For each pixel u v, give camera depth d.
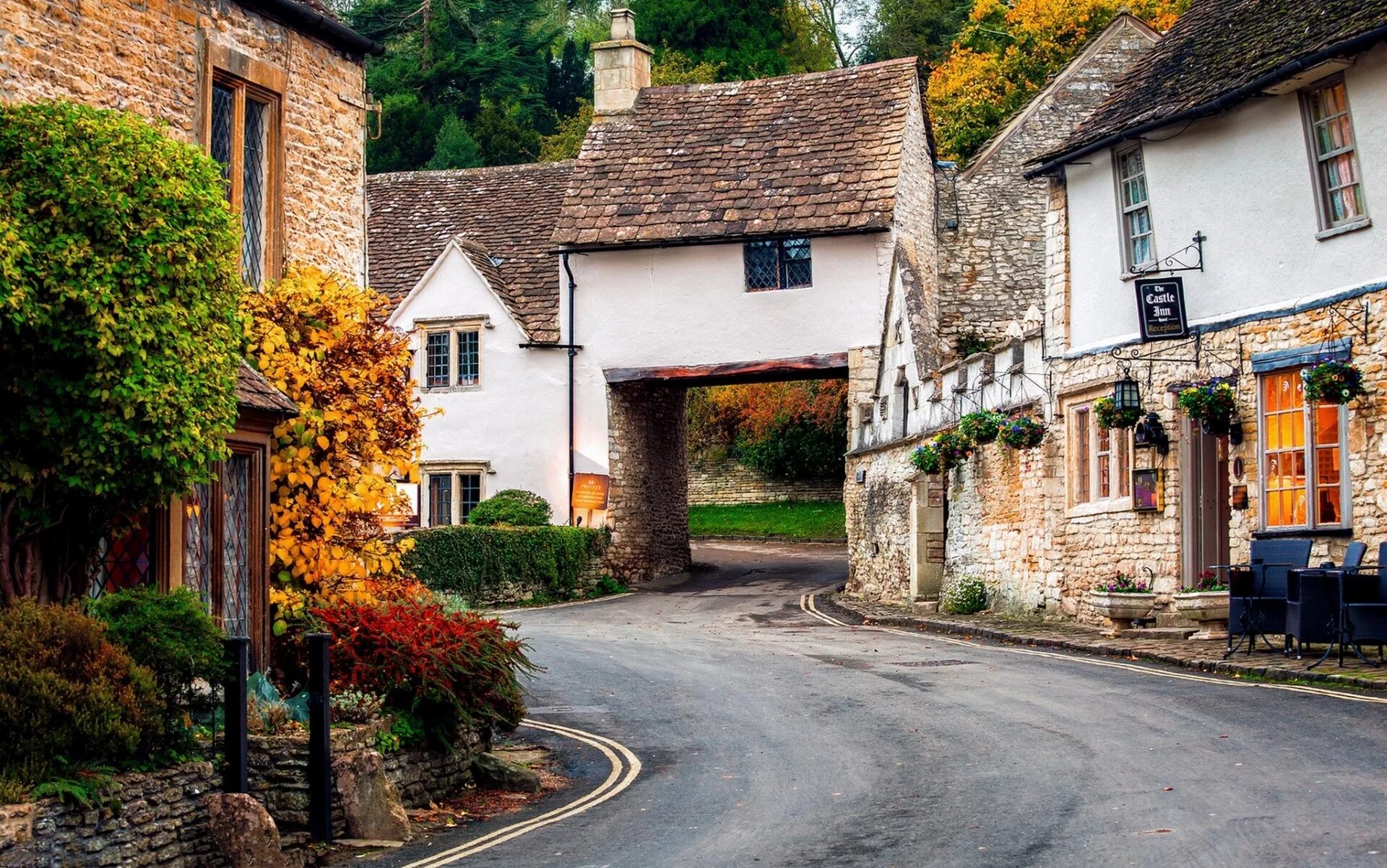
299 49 15.41
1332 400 16.12
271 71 14.86
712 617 25.95
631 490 33.75
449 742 12.09
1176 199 19.30
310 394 13.46
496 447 33.50
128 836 8.80
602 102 35.09
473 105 58.91
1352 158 16.77
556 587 30.55
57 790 8.38
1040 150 34.56
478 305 33.78
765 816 9.98
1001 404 23.34
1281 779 9.80
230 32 14.37
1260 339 17.83
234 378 11.22
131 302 10.34
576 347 32.94
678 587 33.34
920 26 55.38
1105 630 19.38
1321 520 16.86
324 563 13.27
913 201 32.69
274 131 14.99
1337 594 14.36
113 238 10.40
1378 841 8.09
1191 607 17.62
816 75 34.50
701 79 53.72
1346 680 13.45
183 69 13.73
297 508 13.28
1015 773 10.70
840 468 48.56
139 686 9.15
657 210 32.44
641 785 11.51
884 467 28.42
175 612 9.69
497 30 61.78
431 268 34.16
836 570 35.91
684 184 32.78
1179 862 7.93
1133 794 9.70
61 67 12.40
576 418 32.94
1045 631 19.83
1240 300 18.31
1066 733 12.10
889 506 27.88
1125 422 19.33
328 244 15.77
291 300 13.69
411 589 14.09
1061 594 21.23
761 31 57.84
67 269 10.07
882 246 31.09
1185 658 15.76
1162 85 19.95
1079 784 10.16
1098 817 9.12
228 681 9.81
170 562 11.40
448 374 34.16
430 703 11.98
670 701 15.48
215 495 12.05
